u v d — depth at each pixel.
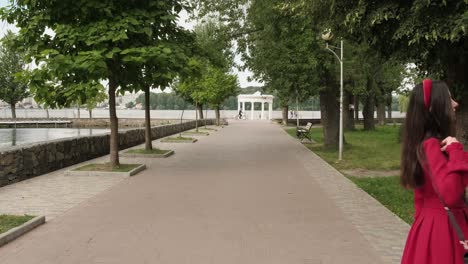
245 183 11.24
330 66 18.34
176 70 12.98
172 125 32.56
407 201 9.23
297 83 19.08
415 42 7.23
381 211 8.19
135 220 7.48
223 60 18.94
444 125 2.84
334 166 15.12
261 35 20.05
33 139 41.94
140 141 23.91
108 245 6.14
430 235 2.77
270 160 16.39
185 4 14.17
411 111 2.91
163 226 7.10
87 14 12.38
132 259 5.58
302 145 23.22
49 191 10.07
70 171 12.45
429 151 2.74
